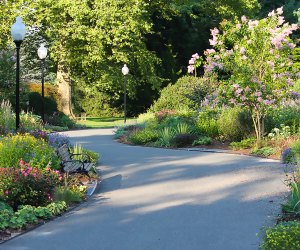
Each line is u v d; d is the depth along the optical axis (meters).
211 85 28.41
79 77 43.09
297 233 5.17
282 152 14.31
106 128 33.22
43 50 28.45
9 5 35.56
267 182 11.12
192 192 10.33
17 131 14.73
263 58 17.23
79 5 35.00
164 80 44.44
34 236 7.19
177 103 29.66
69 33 37.16
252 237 6.91
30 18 36.19
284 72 17.23
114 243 6.77
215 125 20.06
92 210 8.83
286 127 17.23
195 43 49.28
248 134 18.72
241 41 17.64
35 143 11.37
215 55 17.52
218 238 6.91
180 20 48.44
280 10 17.58
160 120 24.44
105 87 40.56
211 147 18.58
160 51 47.41
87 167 11.47
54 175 9.80
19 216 7.78
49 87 39.19
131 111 47.12
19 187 8.57
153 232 7.29
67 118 34.03
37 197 8.74
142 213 8.54
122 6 36.56
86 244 6.74
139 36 39.59
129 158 16.03
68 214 8.55
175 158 15.93
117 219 8.14
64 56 37.66
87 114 46.81
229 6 45.28
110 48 40.22
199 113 22.12
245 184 11.00
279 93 17.06
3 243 6.84
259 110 17.33
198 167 13.77
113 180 11.94
